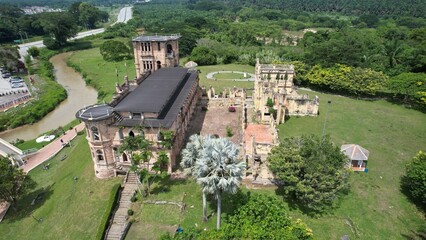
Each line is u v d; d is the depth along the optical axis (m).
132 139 51.06
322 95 102.44
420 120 82.12
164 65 90.06
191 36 167.75
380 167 60.38
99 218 49.66
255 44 176.25
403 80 91.12
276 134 64.50
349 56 109.00
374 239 43.59
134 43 88.31
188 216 48.50
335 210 48.75
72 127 91.19
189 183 55.78
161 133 55.28
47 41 194.62
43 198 59.50
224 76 125.88
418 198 49.94
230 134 71.88
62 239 47.84
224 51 152.38
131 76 134.50
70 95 122.56
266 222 40.34
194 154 45.47
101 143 54.78
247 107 88.75
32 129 95.00
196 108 88.31
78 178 60.19
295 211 48.47
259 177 54.75
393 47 118.88
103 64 157.38
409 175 50.12
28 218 54.56
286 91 84.94
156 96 64.25
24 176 57.53
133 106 58.53
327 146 47.06
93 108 57.62
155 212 49.69
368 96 101.06
